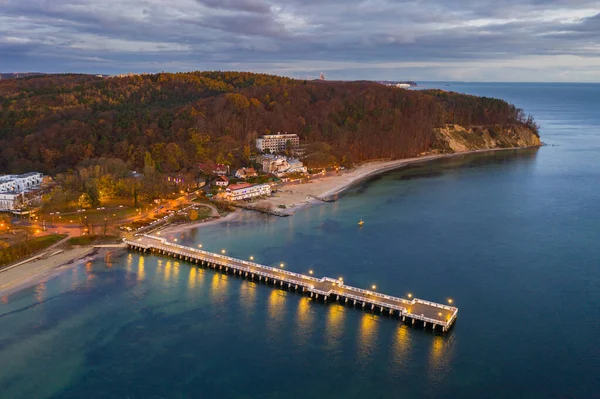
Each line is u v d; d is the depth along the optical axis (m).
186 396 106.94
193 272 171.00
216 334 130.25
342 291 150.50
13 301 145.38
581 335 128.50
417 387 110.19
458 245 192.25
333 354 122.25
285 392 108.31
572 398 106.25
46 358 119.12
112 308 143.00
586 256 180.38
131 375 113.50
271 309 144.50
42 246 184.75
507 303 145.25
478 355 121.19
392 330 133.50
